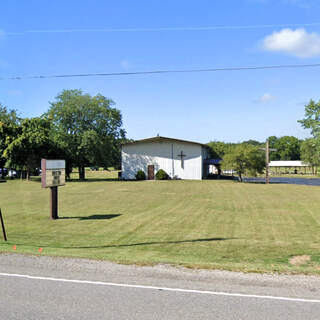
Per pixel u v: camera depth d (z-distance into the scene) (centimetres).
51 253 877
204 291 586
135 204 2277
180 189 3422
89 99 5184
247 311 504
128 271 696
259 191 3225
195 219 1702
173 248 1115
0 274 679
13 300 543
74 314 492
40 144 4725
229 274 677
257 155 4616
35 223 1594
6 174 6231
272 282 631
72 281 636
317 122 4178
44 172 1652
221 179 5347
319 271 709
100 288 599
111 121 5338
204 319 477
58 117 5066
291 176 7250
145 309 509
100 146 5078
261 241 1230
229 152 4838
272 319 478
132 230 1430
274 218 1734
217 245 1163
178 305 525
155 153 5206
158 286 610
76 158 5147
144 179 5128
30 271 697
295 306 523
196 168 5094
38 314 492
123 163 5300
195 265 740
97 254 930
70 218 1734
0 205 2230
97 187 3666
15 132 4934
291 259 970
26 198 2634
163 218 1731
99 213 1897
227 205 2225
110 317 482
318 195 2867
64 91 5206
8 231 1400
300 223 1598
